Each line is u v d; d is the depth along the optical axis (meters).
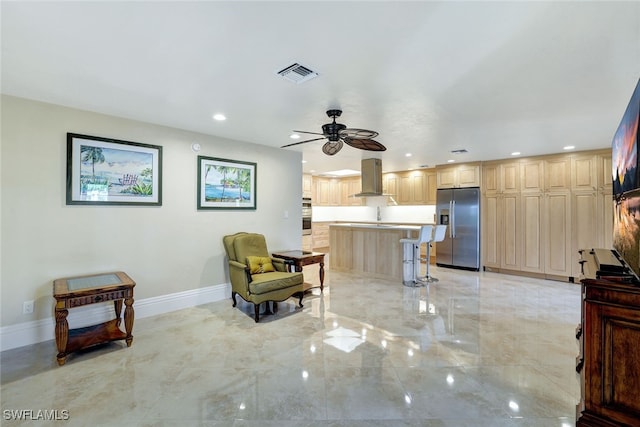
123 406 1.96
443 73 2.28
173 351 2.71
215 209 4.20
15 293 2.78
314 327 3.26
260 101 2.87
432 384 2.20
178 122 3.57
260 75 2.32
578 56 2.03
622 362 1.49
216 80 2.42
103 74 2.31
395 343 2.86
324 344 2.85
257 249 4.12
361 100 2.84
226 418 1.86
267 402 2.00
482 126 3.68
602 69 2.21
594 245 5.02
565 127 3.72
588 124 3.59
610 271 1.72
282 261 4.10
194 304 3.99
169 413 1.90
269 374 2.34
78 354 2.66
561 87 2.53
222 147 4.27
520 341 2.90
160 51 1.98
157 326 3.29
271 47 1.93
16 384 2.20
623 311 1.48
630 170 1.68
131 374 2.34
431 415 1.87
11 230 2.76
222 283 4.28
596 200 5.00
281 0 1.47
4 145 2.73
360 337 3.00
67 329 2.50
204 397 2.06
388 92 2.64
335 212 10.20
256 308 3.39
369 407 1.95
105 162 3.27
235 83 2.47
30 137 2.85
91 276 3.05
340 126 3.19
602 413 1.54
